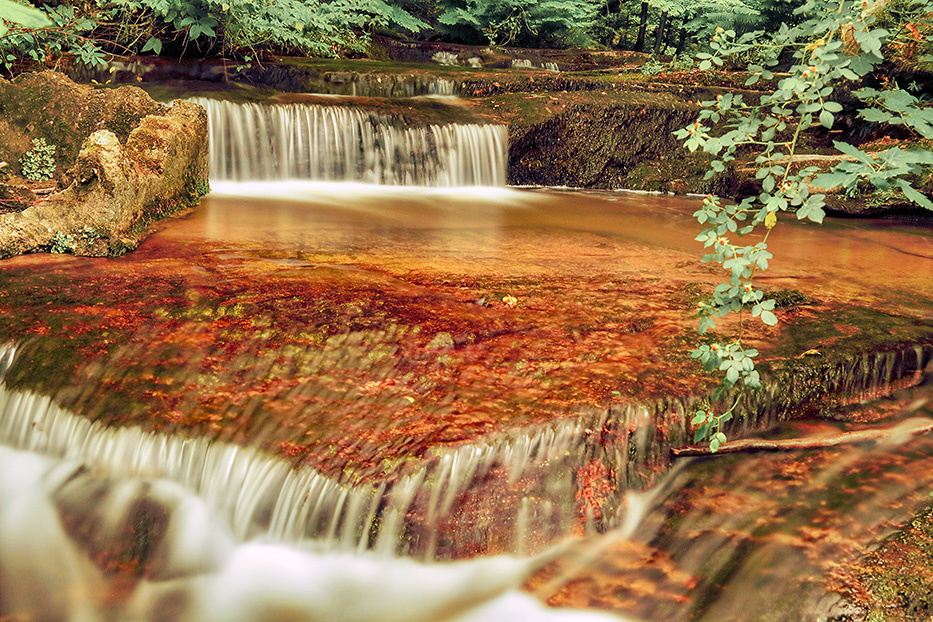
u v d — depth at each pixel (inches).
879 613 108.8
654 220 326.0
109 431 138.4
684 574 119.9
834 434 147.9
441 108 398.0
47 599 126.2
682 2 701.3
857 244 280.5
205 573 128.3
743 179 375.2
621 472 135.1
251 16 414.3
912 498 131.0
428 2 729.6
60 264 200.4
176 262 207.2
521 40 764.0
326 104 361.7
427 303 181.8
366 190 351.9
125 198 221.6
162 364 150.5
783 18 643.5
